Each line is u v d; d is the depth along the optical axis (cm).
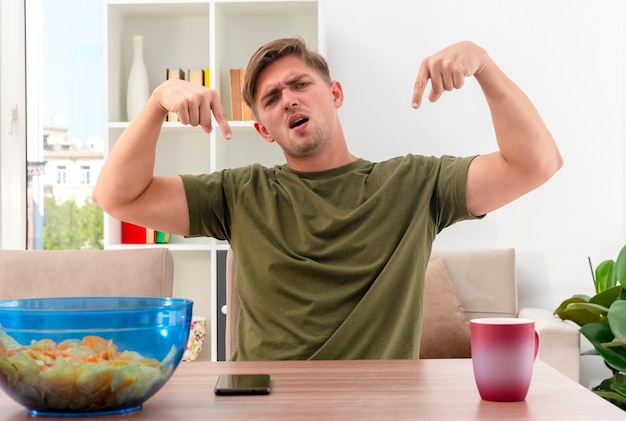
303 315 158
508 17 353
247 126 326
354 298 160
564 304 296
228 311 182
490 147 354
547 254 352
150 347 83
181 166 350
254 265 167
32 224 367
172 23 352
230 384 96
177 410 85
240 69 333
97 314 81
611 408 84
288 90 173
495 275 325
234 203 175
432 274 317
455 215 172
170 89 139
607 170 350
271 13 346
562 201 352
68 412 83
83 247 367
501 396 88
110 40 332
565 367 272
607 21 350
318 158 177
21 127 365
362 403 87
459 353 305
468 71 138
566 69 351
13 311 81
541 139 158
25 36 367
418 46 355
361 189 172
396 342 154
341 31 356
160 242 337
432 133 355
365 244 164
